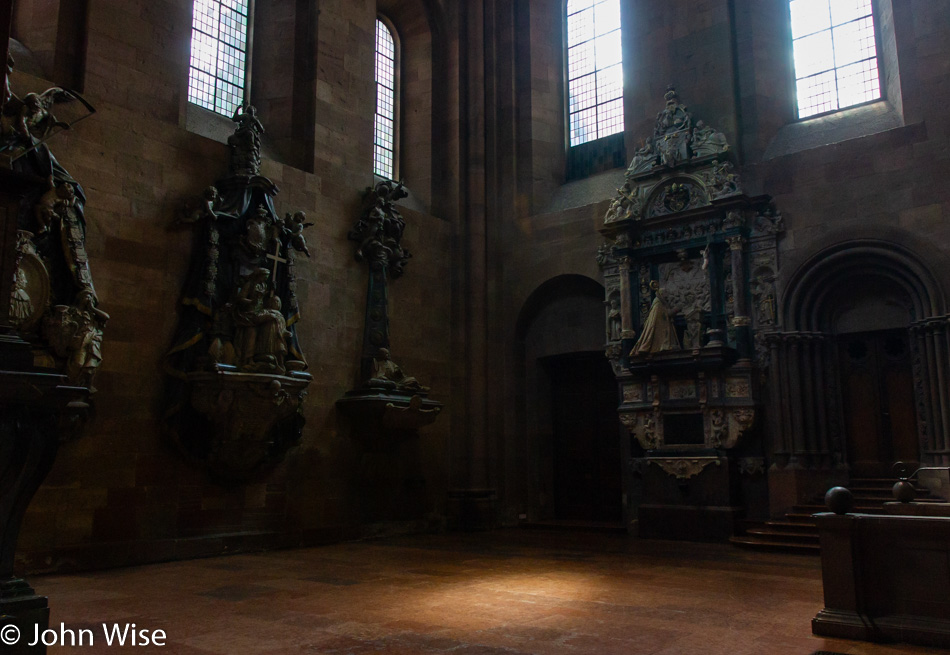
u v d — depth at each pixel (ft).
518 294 59.16
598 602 27.45
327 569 35.81
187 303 40.65
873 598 21.74
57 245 34.91
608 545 45.52
